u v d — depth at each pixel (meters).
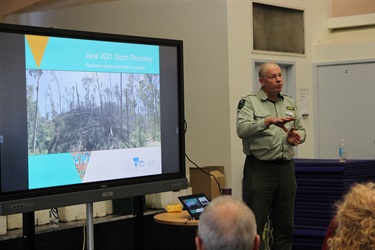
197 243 1.54
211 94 5.70
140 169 3.99
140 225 4.22
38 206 3.41
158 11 6.03
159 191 4.07
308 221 5.30
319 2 6.78
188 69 5.85
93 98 3.75
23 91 3.40
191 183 5.28
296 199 5.36
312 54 6.66
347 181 5.16
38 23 7.08
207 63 5.73
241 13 5.74
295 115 4.56
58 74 3.57
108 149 3.81
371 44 6.37
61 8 6.84
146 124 4.04
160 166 4.11
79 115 3.67
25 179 3.39
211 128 5.71
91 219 3.71
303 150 6.52
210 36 5.70
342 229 1.65
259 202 4.38
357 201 1.63
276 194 4.46
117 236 4.65
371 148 6.40
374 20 6.62
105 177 3.79
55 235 4.24
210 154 5.72
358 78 6.45
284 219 4.47
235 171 5.59
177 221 3.84
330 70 6.58
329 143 6.62
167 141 4.17
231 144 5.57
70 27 6.74
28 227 3.59
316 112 6.67
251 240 1.49
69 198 3.56
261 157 4.34
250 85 5.81
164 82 4.16
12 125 3.35
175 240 5.13
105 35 3.81
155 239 4.98
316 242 5.27
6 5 7.36
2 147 3.30
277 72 4.38
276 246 4.52
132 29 6.22
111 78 3.85
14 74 3.37
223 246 1.47
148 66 4.06
